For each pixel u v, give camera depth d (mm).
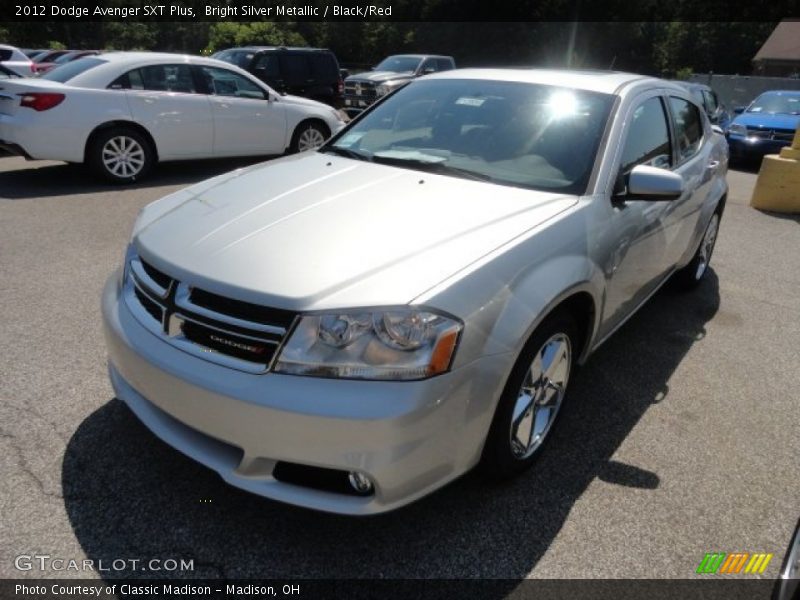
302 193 2826
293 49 12555
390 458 2016
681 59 44438
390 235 2393
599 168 3004
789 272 5801
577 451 2945
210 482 2578
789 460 2969
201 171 8969
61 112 7215
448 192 2834
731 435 3143
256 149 8977
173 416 2246
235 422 2072
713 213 4758
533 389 2607
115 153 7715
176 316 2244
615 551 2367
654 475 2807
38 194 7184
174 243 2451
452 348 2072
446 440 2125
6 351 3535
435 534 2391
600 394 3473
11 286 4461
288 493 2129
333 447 2002
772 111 12633
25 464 2625
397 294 2076
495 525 2449
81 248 5344
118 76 7617
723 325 4512
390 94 4039
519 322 2277
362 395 1990
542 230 2549
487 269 2250
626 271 3186
